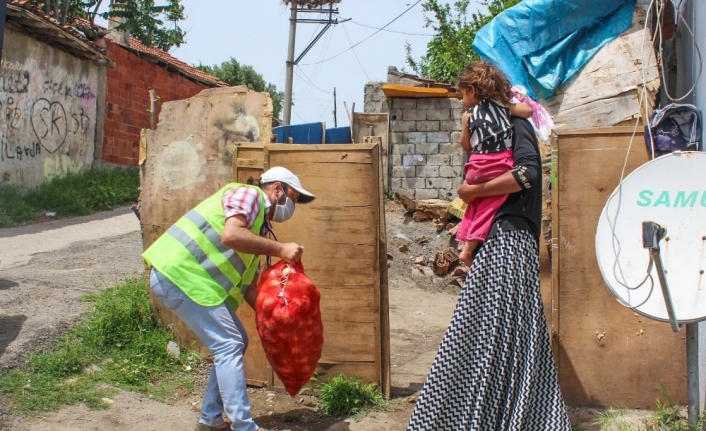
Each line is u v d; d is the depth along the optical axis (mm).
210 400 4109
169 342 5469
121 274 7734
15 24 12523
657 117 4414
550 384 3555
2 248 9367
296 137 7582
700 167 3543
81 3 19094
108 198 14195
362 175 4898
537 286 3576
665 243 3566
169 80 19688
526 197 3596
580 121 6043
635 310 3527
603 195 4570
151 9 21000
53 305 6016
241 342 4059
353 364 4926
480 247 3615
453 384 3506
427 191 15461
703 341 4242
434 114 15484
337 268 4938
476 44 6629
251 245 3865
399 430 4340
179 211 5762
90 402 4449
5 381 4453
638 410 4543
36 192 13141
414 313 8023
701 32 4613
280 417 4551
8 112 12562
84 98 15367
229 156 5570
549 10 6227
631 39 6023
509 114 3650
